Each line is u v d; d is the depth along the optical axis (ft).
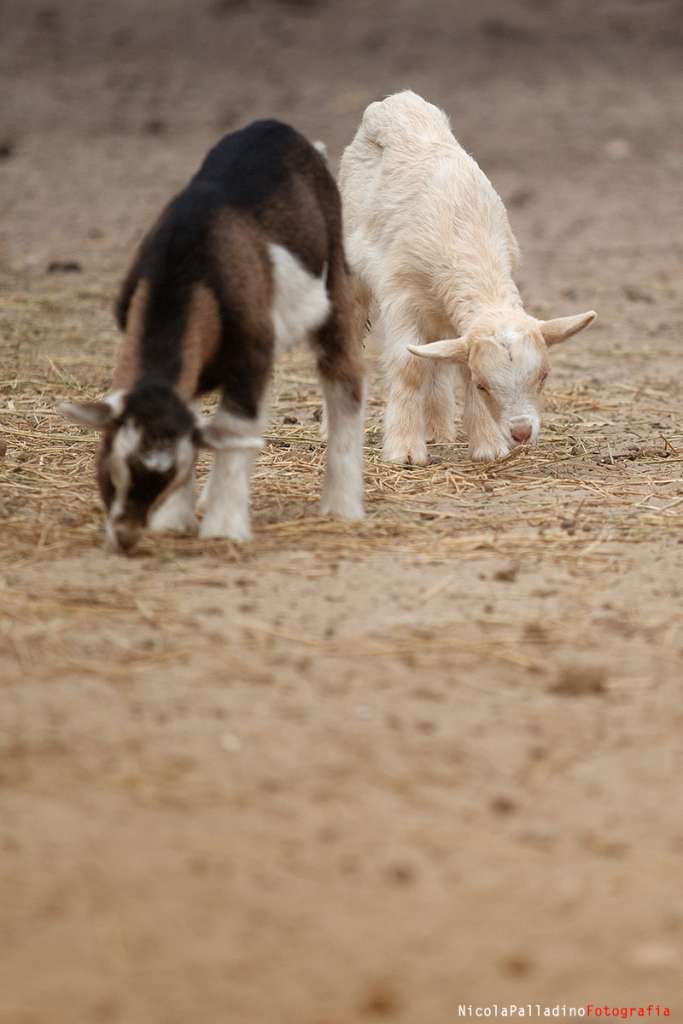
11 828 24.67
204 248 36.63
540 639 33.04
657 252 97.55
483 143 131.23
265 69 160.35
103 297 80.18
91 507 41.93
